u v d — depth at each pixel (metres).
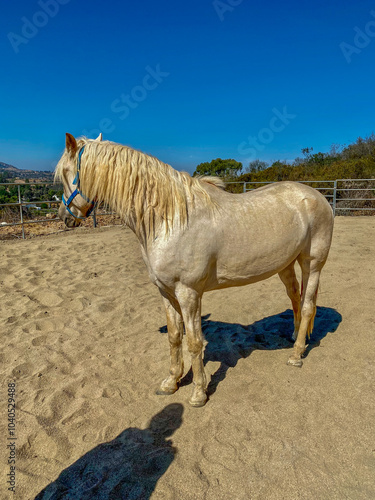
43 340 3.41
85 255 6.62
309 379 2.66
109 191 2.30
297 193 2.68
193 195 2.30
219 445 2.06
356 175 12.96
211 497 1.74
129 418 2.33
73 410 2.40
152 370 2.90
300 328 2.85
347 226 9.26
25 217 10.86
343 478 1.81
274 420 2.25
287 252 2.56
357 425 2.16
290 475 1.83
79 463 1.97
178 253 2.20
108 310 4.16
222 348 3.22
